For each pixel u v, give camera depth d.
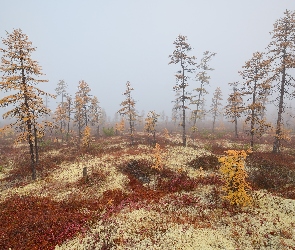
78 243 11.90
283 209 14.42
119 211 14.98
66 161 27.27
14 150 34.44
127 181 20.12
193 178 19.86
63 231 12.88
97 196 17.55
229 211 14.54
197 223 13.22
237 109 27.42
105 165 23.88
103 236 12.26
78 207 15.77
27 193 18.67
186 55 30.08
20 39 20.03
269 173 20.12
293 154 26.50
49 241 12.19
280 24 24.64
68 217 14.16
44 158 28.58
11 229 12.94
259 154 24.69
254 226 12.80
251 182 18.88
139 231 12.59
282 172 20.20
